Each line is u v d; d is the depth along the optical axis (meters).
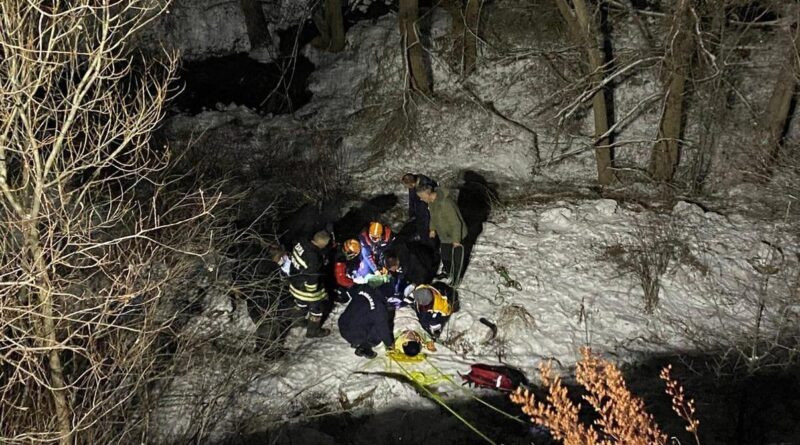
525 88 13.68
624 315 8.86
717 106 11.68
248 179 11.93
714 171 11.90
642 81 13.48
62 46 5.00
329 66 15.37
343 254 8.76
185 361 7.45
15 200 4.80
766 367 8.02
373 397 7.55
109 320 6.32
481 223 10.82
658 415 7.51
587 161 12.50
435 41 14.79
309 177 12.03
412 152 12.92
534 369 8.05
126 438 6.29
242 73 15.82
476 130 13.09
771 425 7.34
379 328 7.86
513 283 9.31
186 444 6.75
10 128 4.84
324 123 14.01
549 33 14.15
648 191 11.60
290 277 7.89
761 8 13.66
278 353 8.08
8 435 5.30
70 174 4.93
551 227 10.61
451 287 9.05
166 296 7.11
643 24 14.03
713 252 9.93
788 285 9.15
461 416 7.38
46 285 4.89
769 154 11.50
